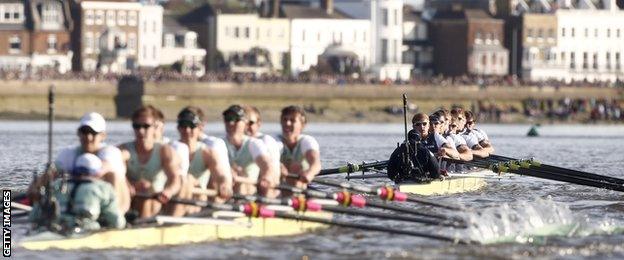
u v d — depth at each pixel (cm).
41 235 9725
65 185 9681
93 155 9775
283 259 9819
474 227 11075
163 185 10181
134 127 10012
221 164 10512
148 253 9825
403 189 14812
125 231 9950
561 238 11056
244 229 10906
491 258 9962
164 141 10300
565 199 15112
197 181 10569
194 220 10081
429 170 15212
